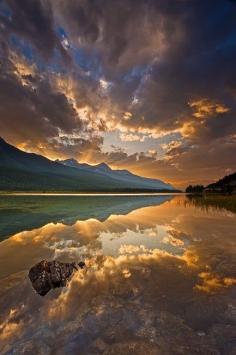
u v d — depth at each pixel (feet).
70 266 23.90
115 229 52.26
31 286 20.48
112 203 151.53
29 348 12.76
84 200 178.09
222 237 40.32
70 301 17.97
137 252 32.68
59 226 56.03
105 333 13.96
